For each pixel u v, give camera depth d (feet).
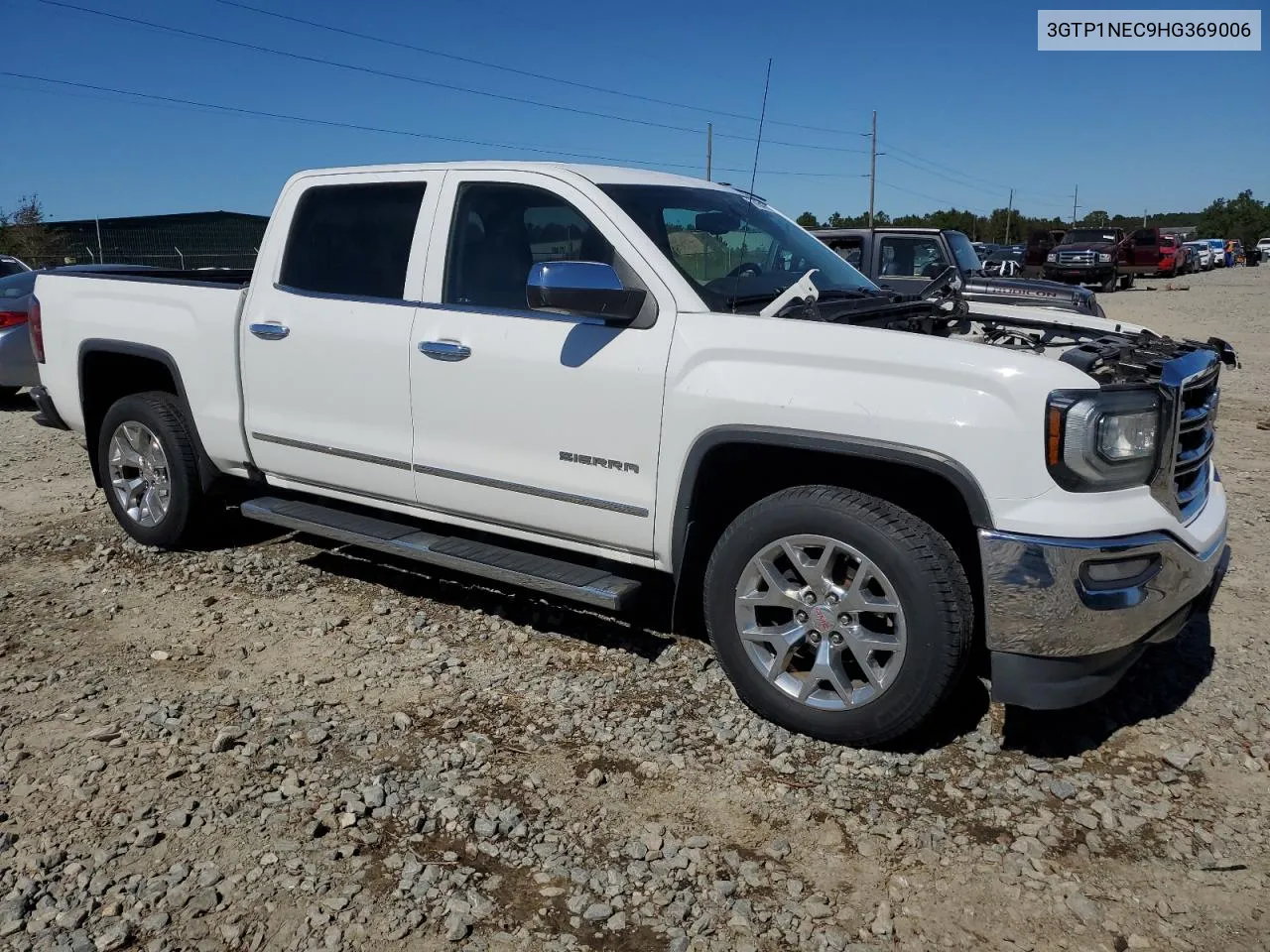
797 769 11.45
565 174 13.96
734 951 8.68
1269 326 59.62
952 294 16.52
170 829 10.20
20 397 37.40
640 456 12.71
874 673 11.44
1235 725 12.47
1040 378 10.61
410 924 8.93
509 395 13.65
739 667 12.30
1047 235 105.09
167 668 13.88
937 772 11.41
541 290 12.05
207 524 18.42
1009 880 9.62
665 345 12.49
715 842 10.14
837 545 11.42
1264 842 10.21
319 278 15.88
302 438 16.02
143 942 8.69
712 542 13.69
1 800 10.69
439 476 14.58
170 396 18.25
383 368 14.85
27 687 13.26
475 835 10.18
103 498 22.50
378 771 11.31
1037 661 10.85
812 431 11.45
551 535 13.98
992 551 10.71
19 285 34.94
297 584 17.04
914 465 10.97
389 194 15.35
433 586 16.94
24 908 9.04
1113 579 10.78
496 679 13.58
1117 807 10.77
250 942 8.70
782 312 12.72
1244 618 15.74
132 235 134.00
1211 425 13.05
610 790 11.01
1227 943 8.86
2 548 18.95
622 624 15.39
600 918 9.03
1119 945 8.81
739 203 15.90
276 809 10.53
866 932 8.94
